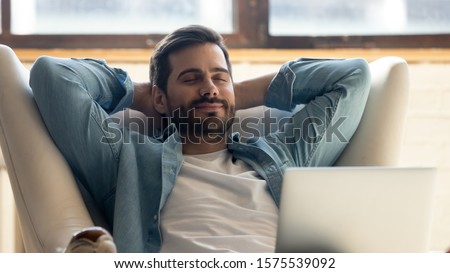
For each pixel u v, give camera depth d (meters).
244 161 2.99
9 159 2.76
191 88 3.01
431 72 4.45
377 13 4.55
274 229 2.73
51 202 2.62
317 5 4.53
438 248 4.43
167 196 2.81
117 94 3.05
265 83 3.27
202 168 2.89
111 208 2.87
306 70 3.21
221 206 2.75
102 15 4.45
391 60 3.16
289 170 2.16
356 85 3.09
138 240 2.72
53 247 2.47
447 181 4.43
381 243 2.25
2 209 3.88
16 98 2.80
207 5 4.50
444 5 4.56
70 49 4.38
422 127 4.43
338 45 4.50
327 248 2.22
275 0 4.50
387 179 2.21
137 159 2.89
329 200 2.18
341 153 3.12
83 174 2.85
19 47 4.39
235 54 4.38
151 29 4.47
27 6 4.42
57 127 2.78
